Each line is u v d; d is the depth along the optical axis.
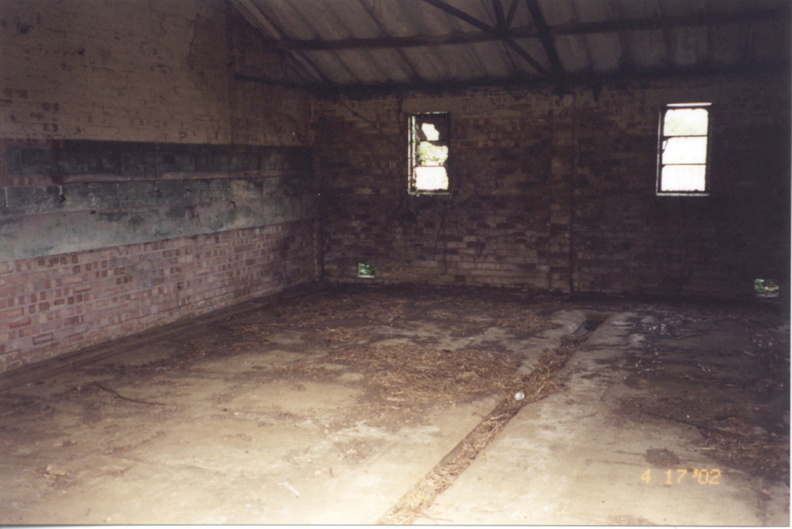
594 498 3.86
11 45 6.20
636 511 3.71
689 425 4.93
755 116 9.11
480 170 10.58
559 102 10.01
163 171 8.09
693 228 9.60
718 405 5.34
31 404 5.52
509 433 4.85
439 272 11.00
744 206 9.31
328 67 10.53
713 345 7.15
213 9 8.77
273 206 10.27
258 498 3.91
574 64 9.59
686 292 9.77
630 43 8.98
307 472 4.25
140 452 4.57
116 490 4.03
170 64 8.12
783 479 4.07
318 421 5.10
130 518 3.69
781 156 9.05
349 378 6.14
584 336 7.95
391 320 8.57
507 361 6.66
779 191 9.12
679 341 7.34
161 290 8.18
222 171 9.12
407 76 10.52
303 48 9.87
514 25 8.81
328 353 7.01
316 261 11.43
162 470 4.29
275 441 4.73
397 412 5.28
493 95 10.35
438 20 9.01
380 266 11.28
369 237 11.27
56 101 6.68
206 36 8.69
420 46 9.64
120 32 7.38
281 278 10.61
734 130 9.23
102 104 7.21
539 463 4.33
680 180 9.74
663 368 6.34
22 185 6.38
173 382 6.09
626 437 4.73
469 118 10.52
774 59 8.80
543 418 5.12
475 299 9.92
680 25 8.14
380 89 10.85
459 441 4.77
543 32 8.49
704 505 3.77
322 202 11.35
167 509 3.79
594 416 5.14
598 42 9.02
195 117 8.58
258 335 7.80
